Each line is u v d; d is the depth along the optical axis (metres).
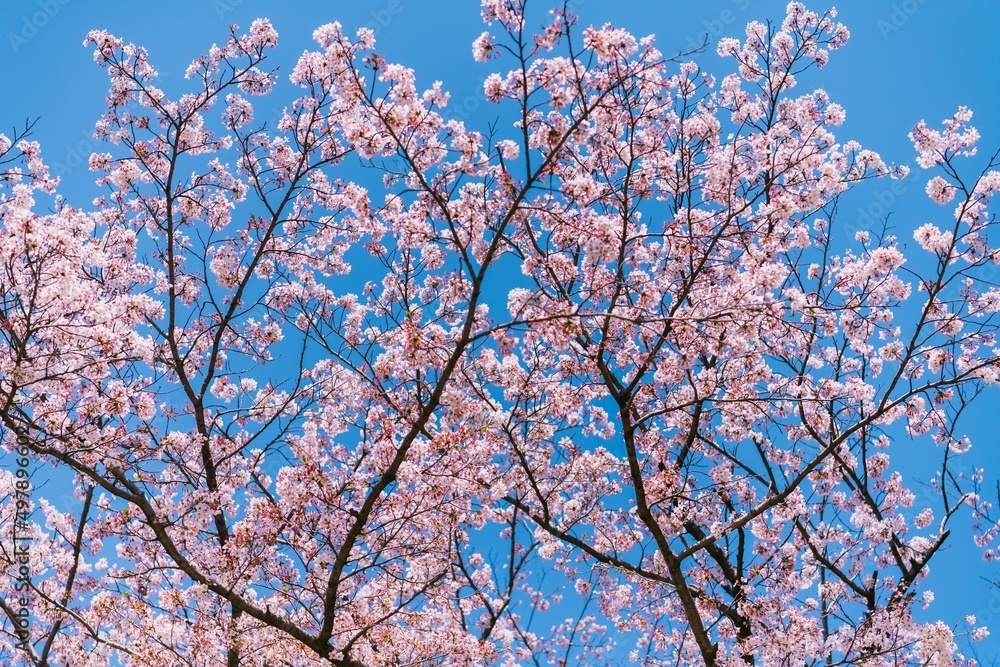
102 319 6.89
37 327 6.59
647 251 9.27
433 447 7.66
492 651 8.14
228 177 9.41
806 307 7.21
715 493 10.06
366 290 9.37
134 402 7.79
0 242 6.21
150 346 7.25
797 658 8.66
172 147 8.39
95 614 7.98
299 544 7.82
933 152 7.89
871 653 8.66
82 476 8.50
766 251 8.62
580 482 9.31
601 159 8.20
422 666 8.05
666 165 8.15
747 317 7.27
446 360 7.73
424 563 8.72
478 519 8.58
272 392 9.27
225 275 9.56
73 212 7.80
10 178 7.86
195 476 8.04
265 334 9.79
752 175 8.33
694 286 8.61
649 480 8.77
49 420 7.37
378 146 7.15
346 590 8.09
